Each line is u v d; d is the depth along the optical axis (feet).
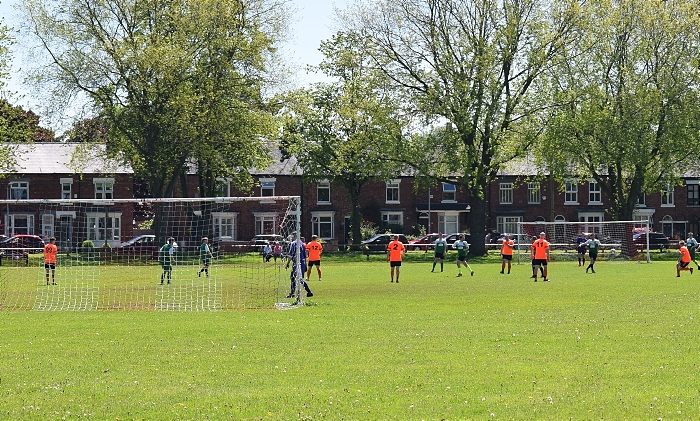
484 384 41.55
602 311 73.56
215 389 41.14
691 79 200.03
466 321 67.36
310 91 237.04
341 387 41.32
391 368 46.03
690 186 282.77
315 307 81.82
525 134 201.46
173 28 190.49
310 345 54.80
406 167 211.61
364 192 272.72
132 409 37.32
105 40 186.50
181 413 36.47
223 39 190.19
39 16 183.01
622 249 194.70
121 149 195.21
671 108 201.16
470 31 195.11
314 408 37.11
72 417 36.11
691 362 46.65
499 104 194.90
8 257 157.58
